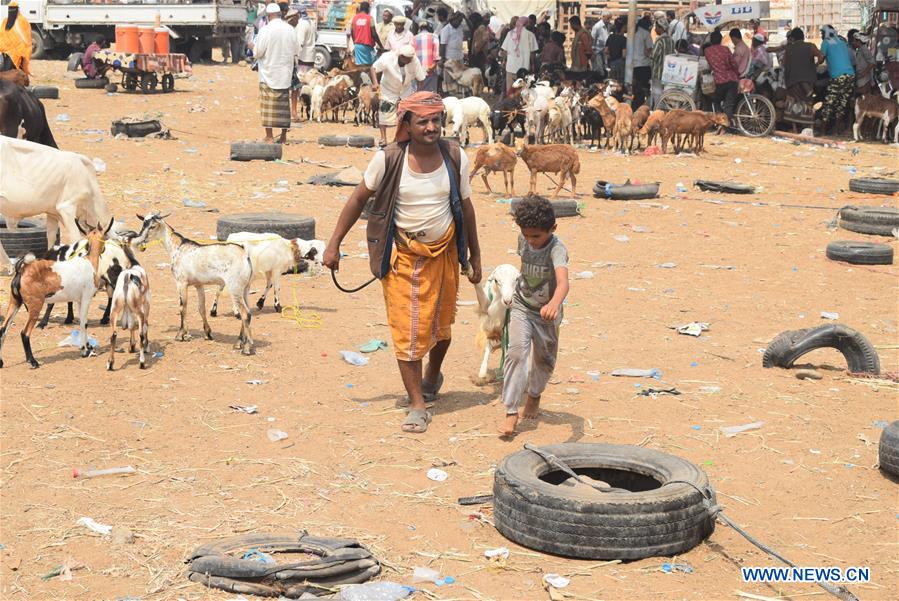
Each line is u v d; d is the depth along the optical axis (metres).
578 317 11.99
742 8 32.25
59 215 12.50
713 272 14.59
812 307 12.74
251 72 45.56
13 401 8.71
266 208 17.70
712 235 17.17
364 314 11.93
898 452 7.45
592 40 38.94
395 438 8.16
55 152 12.24
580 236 16.86
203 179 20.09
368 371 9.87
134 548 6.22
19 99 15.65
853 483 7.48
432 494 7.14
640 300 12.88
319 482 7.29
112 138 25.22
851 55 30.73
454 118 26.81
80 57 40.59
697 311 12.41
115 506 6.81
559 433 8.31
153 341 10.62
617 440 8.18
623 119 26.52
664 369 10.09
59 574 5.89
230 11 44.78
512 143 28.16
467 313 12.16
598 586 5.87
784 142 29.33
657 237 16.91
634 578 5.99
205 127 28.41
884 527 6.76
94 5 44.09
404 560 6.16
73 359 9.97
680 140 27.02
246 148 22.44
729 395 9.34
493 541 6.46
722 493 7.25
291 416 8.59
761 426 8.55
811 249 16.30
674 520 6.25
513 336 8.02
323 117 32.62
